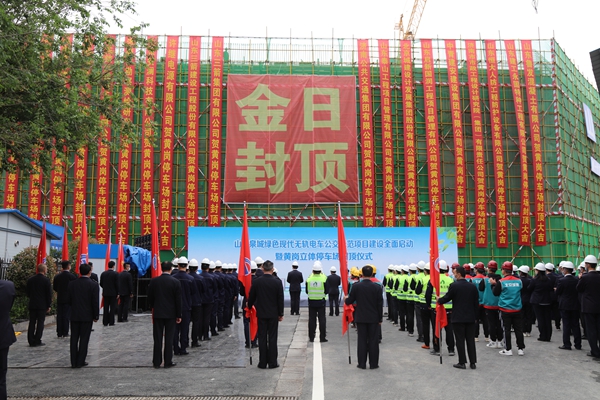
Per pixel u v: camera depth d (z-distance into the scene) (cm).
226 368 871
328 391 703
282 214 3056
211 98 3077
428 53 3241
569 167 3400
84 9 1180
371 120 3106
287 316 1914
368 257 2345
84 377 794
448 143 3216
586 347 1143
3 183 2906
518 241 3136
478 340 1271
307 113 3030
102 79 1351
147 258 2055
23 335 1288
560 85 3391
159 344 880
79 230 2895
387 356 1008
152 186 2997
